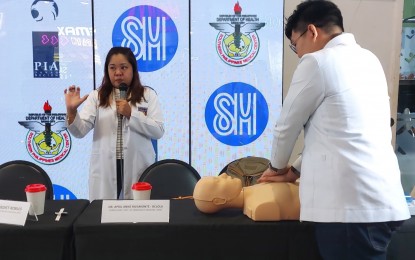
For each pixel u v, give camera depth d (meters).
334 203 1.13
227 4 3.29
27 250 1.21
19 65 3.23
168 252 1.23
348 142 1.14
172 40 3.30
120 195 2.52
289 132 1.25
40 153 3.30
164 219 1.24
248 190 1.35
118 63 2.45
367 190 1.13
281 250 1.24
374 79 1.22
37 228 1.20
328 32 1.26
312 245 1.24
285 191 1.27
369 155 1.15
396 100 3.41
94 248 1.21
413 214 1.50
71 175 3.33
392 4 3.31
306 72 1.19
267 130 3.41
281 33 3.32
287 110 1.23
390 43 3.36
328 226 1.15
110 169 2.47
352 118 1.16
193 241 1.22
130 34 3.28
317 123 1.20
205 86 3.35
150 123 2.47
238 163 1.89
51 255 1.21
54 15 3.22
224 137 3.40
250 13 3.30
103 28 3.26
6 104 3.25
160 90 3.34
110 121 2.48
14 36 3.20
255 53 3.34
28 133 3.28
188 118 3.37
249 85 3.37
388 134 1.22
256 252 1.24
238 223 1.23
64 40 3.24
